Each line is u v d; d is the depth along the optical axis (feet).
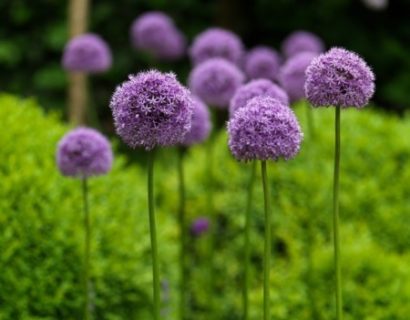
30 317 9.87
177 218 14.90
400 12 25.62
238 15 26.27
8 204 10.19
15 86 24.23
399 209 13.46
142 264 11.39
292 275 11.23
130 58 24.91
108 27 25.18
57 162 8.63
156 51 19.16
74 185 11.28
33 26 24.67
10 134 11.57
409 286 10.52
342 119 15.30
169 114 6.14
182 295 10.92
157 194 15.20
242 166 14.52
